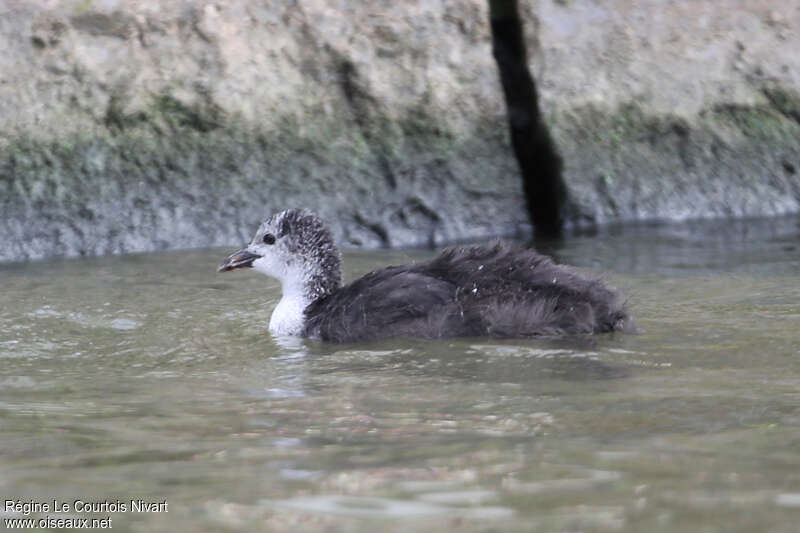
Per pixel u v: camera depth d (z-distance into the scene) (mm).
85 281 15023
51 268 15789
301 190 17453
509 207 18000
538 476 7652
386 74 17844
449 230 17672
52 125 16781
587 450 8211
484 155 18062
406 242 17453
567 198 18062
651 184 18375
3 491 7609
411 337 12062
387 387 10273
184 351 11914
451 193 17828
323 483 7625
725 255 15766
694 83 18688
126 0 16969
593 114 18297
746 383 10023
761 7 19016
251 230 17172
